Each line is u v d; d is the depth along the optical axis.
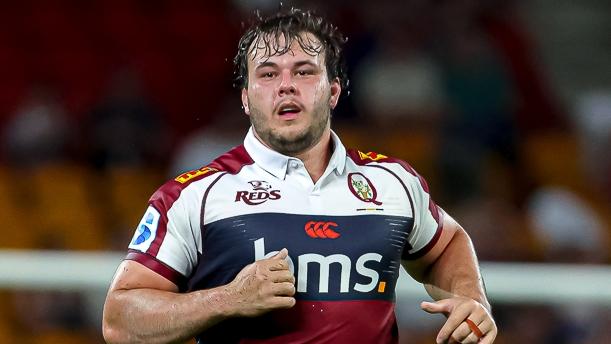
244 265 9.58
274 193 9.82
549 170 32.84
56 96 33.59
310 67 9.96
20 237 28.52
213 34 37.78
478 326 9.46
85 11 37.91
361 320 9.58
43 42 36.88
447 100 31.81
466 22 33.78
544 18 41.34
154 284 9.66
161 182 30.20
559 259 26.22
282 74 9.91
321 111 9.96
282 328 9.52
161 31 37.81
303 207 9.78
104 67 36.62
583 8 41.78
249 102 10.12
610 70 40.09
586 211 28.00
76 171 29.83
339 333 9.51
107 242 27.56
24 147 30.09
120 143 30.00
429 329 22.11
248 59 10.18
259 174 9.96
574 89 39.41
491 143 31.53
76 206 29.22
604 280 16.66
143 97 30.83
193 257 9.80
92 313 22.72
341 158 10.07
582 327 21.17
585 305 21.17
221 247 9.64
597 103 35.88
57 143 30.33
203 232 9.71
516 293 16.70
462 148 29.66
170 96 36.16
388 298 9.86
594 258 26.53
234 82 10.72
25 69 36.12
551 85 38.47
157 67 36.75
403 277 15.92
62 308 22.80
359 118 31.73
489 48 33.19
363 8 33.88
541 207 27.67
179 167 29.52
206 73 36.75
